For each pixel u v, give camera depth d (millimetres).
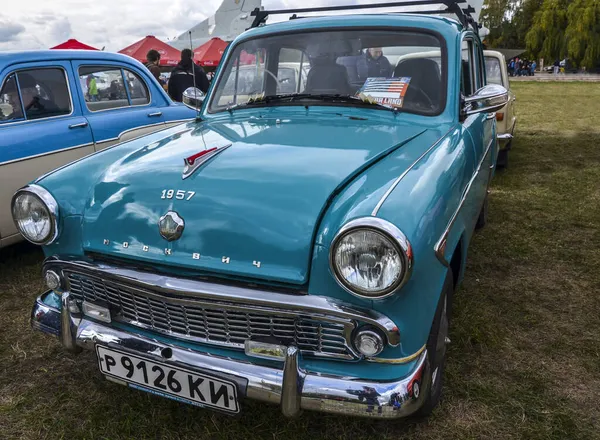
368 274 1639
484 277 3775
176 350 1944
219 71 3266
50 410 2393
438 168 2074
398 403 1733
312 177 1950
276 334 1851
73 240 2195
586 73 51656
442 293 2039
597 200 5656
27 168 3852
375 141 2322
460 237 2357
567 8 53375
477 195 2939
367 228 1615
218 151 2260
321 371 1796
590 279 3748
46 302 2324
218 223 1871
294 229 1794
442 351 2238
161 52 14188
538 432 2215
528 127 11500
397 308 1736
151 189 2064
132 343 2025
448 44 2791
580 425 2262
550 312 3271
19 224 2244
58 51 4242
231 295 1796
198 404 1935
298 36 3029
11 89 3877
